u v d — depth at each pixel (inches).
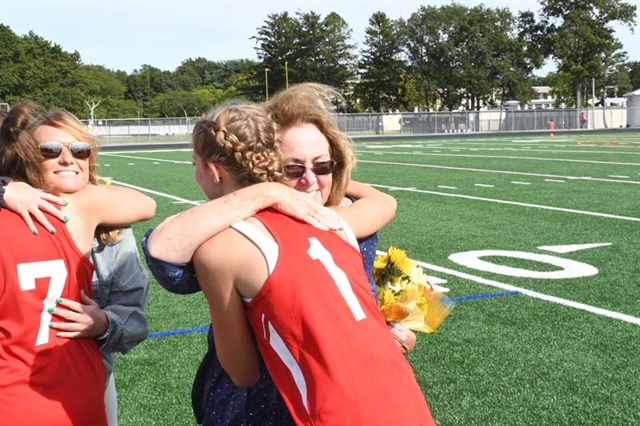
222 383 75.3
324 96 86.0
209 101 3934.5
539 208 432.1
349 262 70.6
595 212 412.8
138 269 97.7
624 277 261.0
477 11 2913.4
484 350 187.0
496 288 249.1
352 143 87.7
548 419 146.3
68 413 83.9
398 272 103.0
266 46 2925.7
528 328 204.8
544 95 4362.7
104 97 3592.5
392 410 64.0
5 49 2635.3
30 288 83.0
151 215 97.1
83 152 91.7
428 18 2923.2
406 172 705.6
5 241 82.6
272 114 84.0
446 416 148.5
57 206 87.7
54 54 2773.1
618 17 2482.8
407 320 103.9
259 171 71.4
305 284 65.4
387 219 84.7
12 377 82.0
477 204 456.1
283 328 64.9
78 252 87.5
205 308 231.5
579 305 226.7
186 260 66.7
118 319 90.9
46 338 84.0
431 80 2938.0
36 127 90.8
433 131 1971.0
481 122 1994.3
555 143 1238.3
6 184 87.0
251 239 66.1
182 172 768.3
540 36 2549.2
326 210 73.3
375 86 2982.3
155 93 4323.3
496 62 2913.4
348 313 66.4
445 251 313.6
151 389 164.7
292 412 65.0
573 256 298.8
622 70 3171.8
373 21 2972.4
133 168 846.5
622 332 200.4
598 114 2151.8
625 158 816.3
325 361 63.7
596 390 160.7
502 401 155.4
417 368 175.2
